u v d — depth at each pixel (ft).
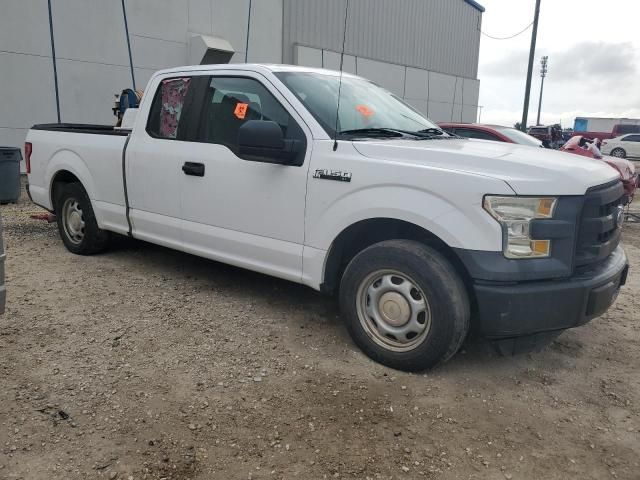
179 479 8.35
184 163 14.98
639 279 19.90
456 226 10.64
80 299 15.26
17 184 29.94
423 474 8.65
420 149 11.64
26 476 8.24
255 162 13.48
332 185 12.16
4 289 10.08
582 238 10.93
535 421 10.23
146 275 17.54
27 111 38.47
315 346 12.91
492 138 30.53
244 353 12.42
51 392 10.48
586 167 11.57
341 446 9.26
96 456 8.76
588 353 13.17
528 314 10.54
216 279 17.35
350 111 13.84
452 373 11.88
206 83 15.12
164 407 10.17
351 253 13.48
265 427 9.70
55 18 38.81
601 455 9.30
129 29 42.86
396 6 72.18
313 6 59.98
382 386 11.21
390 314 11.78
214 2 48.11
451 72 86.48
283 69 14.28
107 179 17.47
